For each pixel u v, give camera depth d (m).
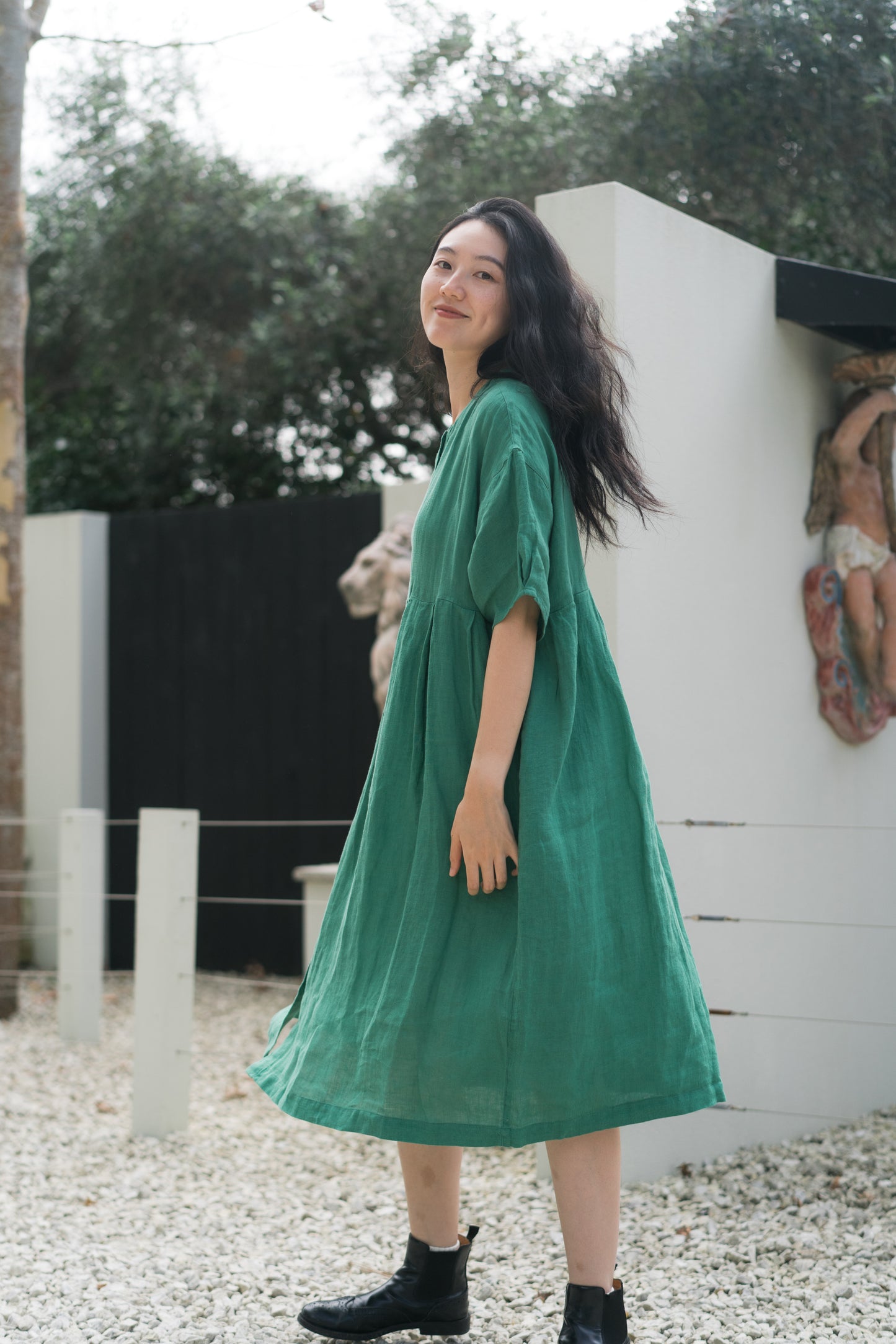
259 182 9.65
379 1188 3.06
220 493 10.87
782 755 3.40
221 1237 2.68
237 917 6.70
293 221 9.41
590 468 1.83
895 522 3.52
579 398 1.80
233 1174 3.22
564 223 2.95
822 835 3.56
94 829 5.22
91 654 7.14
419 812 1.74
